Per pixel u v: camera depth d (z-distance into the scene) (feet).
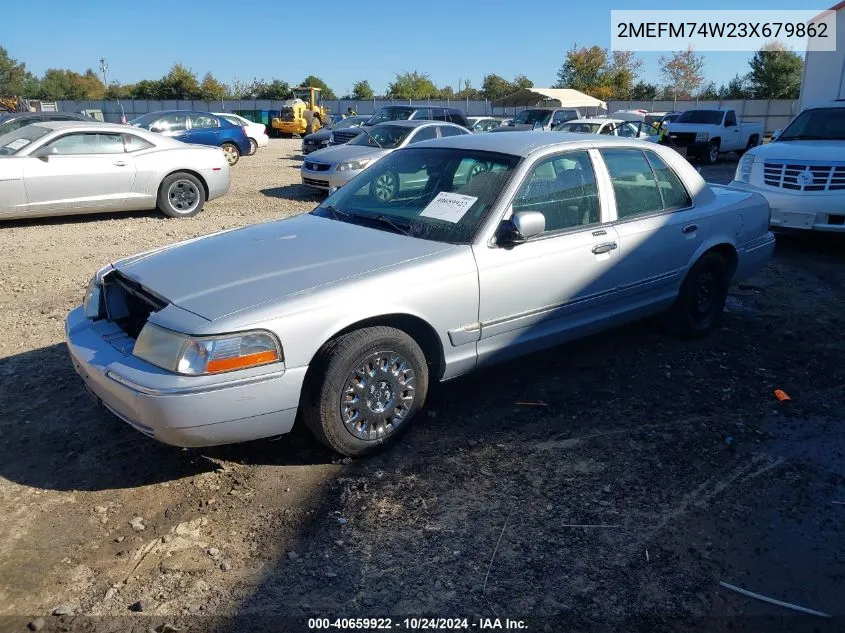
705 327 17.94
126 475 11.49
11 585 9.02
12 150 31.14
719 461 12.15
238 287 10.98
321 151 43.24
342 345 11.03
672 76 177.17
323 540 9.95
